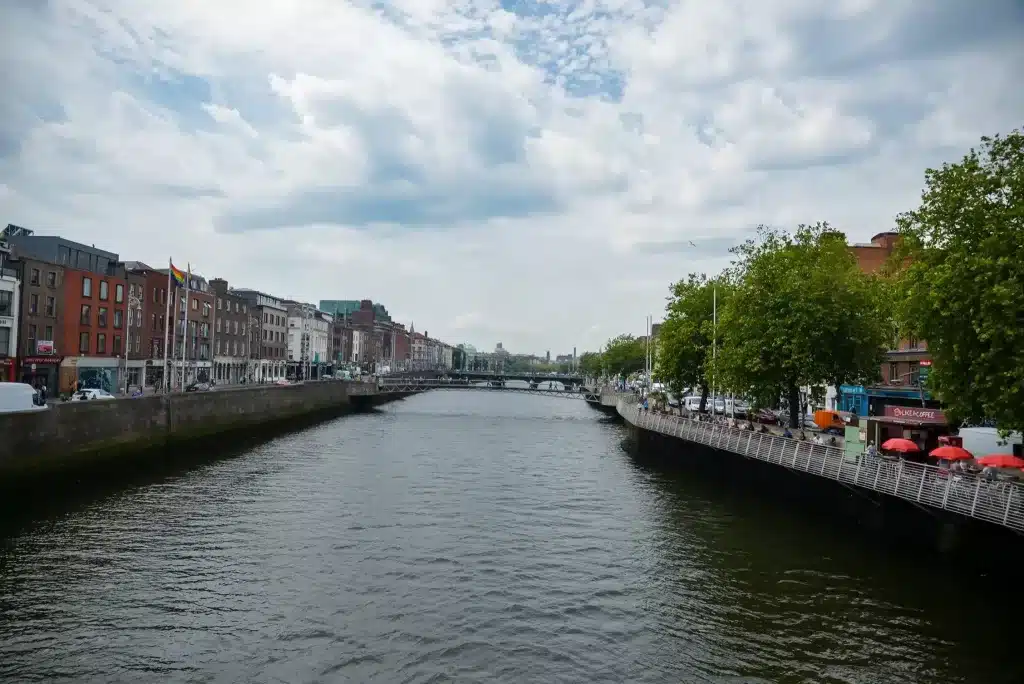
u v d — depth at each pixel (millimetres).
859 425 35000
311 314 144500
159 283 82375
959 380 24656
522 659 17859
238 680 16516
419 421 91125
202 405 56281
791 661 17953
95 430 40594
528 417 103625
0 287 56750
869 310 40938
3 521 30125
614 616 20844
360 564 25062
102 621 19688
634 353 133000
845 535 30438
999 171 24562
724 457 46062
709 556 27047
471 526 30938
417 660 17672
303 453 54688
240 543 27406
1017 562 22625
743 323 43500
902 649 18562
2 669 16812
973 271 23281
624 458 57031
